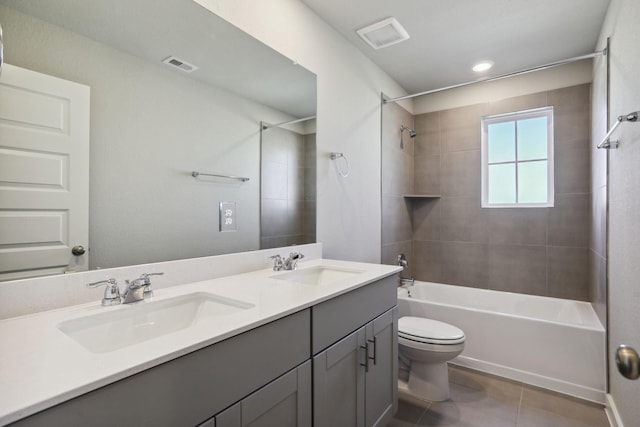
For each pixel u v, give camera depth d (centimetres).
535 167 295
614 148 173
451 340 192
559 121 277
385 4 198
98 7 115
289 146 193
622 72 163
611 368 187
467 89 319
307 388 111
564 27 220
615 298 177
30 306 96
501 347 228
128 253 122
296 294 120
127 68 123
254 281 142
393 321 173
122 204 121
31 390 56
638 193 134
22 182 98
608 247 193
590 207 261
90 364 65
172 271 133
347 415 133
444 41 240
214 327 86
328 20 216
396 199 312
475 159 315
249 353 90
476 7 200
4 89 95
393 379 172
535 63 276
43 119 102
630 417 149
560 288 277
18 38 97
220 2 153
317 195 213
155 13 131
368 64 266
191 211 145
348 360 134
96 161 114
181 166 141
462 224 322
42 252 101
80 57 110
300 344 108
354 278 149
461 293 315
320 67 213
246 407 89
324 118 217
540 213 285
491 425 176
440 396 199
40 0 102
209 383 80
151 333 107
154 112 131
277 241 186
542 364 214
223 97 157
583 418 181
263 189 179
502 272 302
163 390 70
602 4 195
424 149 344
